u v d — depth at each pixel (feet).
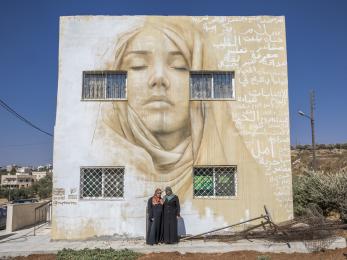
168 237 35.35
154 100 40.29
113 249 33.37
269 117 40.83
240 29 41.57
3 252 33.68
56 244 37.14
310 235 35.06
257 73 41.24
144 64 40.68
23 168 403.34
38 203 56.85
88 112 40.14
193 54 41.06
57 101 40.09
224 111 40.65
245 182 39.91
